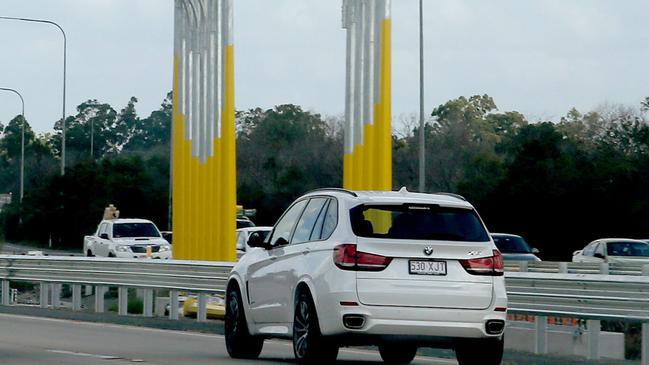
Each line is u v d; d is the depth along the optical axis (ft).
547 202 377.91
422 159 287.89
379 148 169.27
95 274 165.17
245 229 246.27
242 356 95.14
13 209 552.82
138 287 156.46
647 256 240.12
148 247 276.62
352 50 173.99
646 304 94.38
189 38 219.20
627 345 136.15
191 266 147.13
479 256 80.18
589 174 379.76
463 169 482.69
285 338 88.38
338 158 536.42
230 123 204.74
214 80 207.62
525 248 235.40
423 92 291.17
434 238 79.71
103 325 139.33
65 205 525.34
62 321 144.77
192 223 217.36
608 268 196.24
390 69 170.30
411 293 78.43
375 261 78.43
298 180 510.99
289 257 86.22
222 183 204.85
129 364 87.20
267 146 565.53
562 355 105.91
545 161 385.50
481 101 595.06
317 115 586.86
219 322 142.92
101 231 292.61
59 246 524.11
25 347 103.35
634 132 427.33
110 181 528.63
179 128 221.05
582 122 520.42
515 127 592.19
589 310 99.35
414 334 78.64
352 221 79.92
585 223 377.91
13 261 181.98
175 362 89.51
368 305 78.02
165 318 149.89
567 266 202.49
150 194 528.63
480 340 80.28
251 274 92.63
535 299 104.12
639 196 378.12
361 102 171.94
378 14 169.07
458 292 79.15
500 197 385.91
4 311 165.68
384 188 168.86
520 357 101.50
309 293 81.20
